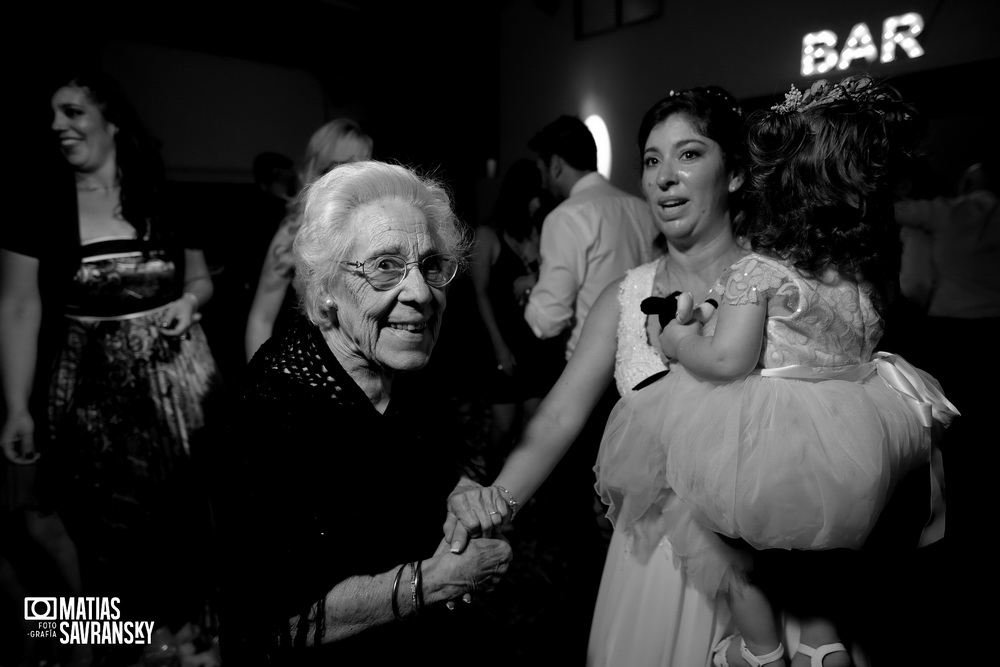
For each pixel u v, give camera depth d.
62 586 2.03
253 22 5.45
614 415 1.32
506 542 1.04
